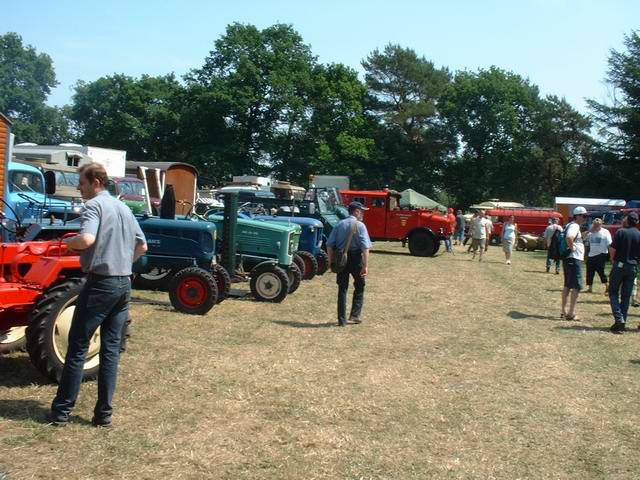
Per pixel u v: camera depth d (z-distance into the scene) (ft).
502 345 27.27
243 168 178.19
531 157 188.14
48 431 14.89
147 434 15.17
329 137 188.34
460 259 75.36
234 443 14.98
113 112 198.39
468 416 17.85
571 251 34.27
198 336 25.89
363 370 22.06
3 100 255.29
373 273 54.90
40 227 24.85
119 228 15.14
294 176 187.52
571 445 15.99
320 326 29.53
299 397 18.70
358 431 16.25
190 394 18.38
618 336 30.32
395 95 197.16
